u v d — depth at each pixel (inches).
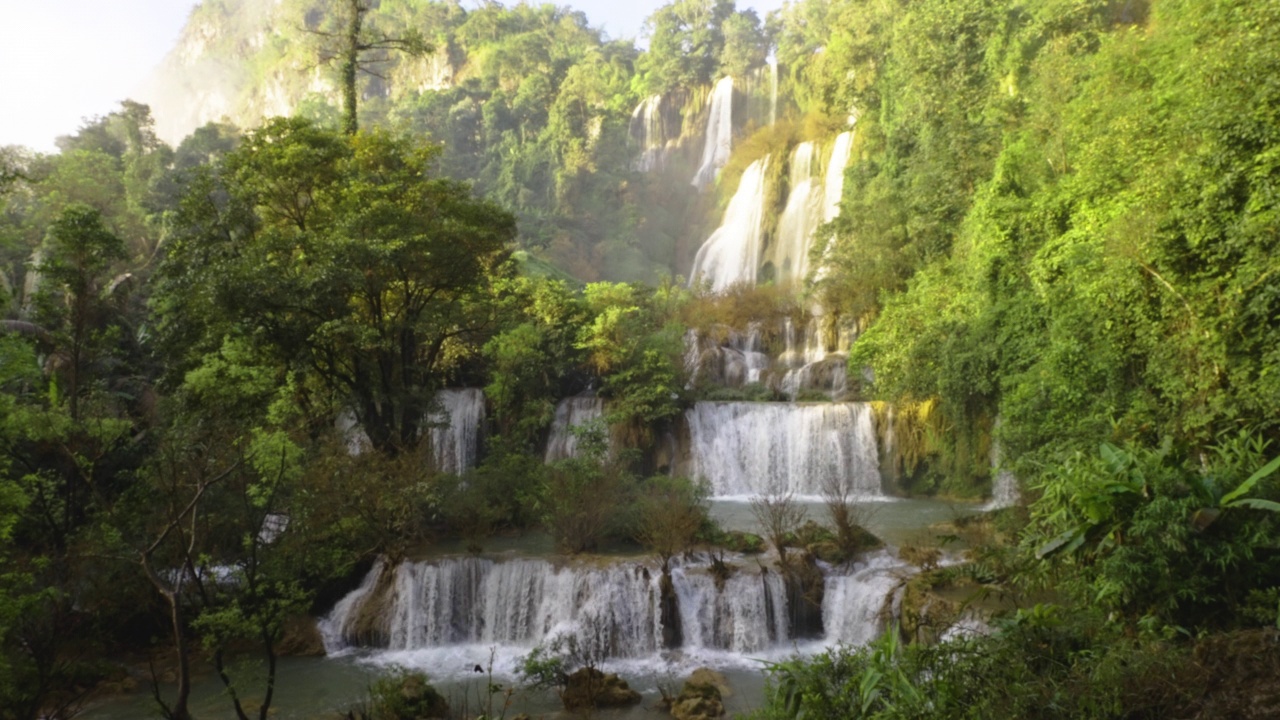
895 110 1533.0
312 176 964.6
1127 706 233.0
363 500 753.6
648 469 1128.2
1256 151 550.0
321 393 964.0
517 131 2957.7
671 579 685.3
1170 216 593.0
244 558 633.0
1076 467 319.0
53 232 745.6
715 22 3221.0
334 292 840.9
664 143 3061.0
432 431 1145.4
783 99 2864.2
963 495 1020.5
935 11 1318.9
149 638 681.6
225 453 619.2
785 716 329.7
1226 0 625.6
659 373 1141.1
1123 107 784.3
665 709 553.9
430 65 4062.5
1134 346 664.4
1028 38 1191.6
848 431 1108.5
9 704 490.9
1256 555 284.4
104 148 2241.6
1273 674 217.8
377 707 549.0
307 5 4862.2
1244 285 541.0
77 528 686.5
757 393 1277.1
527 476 930.7
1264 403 510.9
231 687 484.7
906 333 1088.2
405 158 1072.2
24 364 531.8
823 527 799.1
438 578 724.7
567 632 671.8
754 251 2085.4
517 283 1298.0
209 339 821.9
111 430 659.4
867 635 642.2
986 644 292.0
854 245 1427.2
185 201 938.7
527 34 3430.1
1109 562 291.7
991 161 1135.0
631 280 2329.0
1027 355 872.3
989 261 935.0
